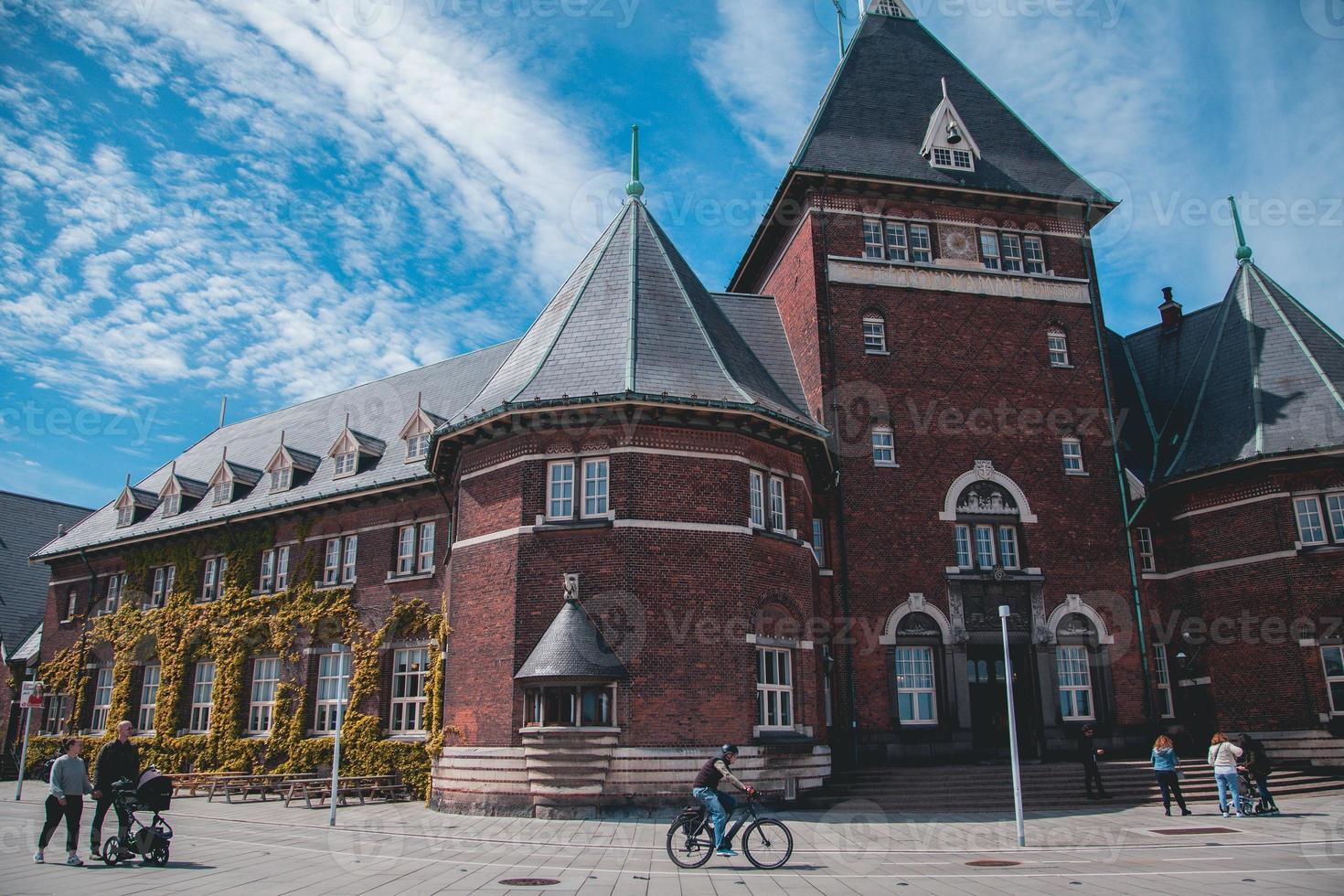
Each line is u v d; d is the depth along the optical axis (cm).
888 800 2361
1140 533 3222
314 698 3244
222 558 3709
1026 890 1305
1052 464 3125
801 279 3262
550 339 2644
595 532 2308
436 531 3100
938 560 2953
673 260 2914
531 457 2402
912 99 3603
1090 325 3312
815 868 1495
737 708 2258
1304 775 2667
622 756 2156
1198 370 3425
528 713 2231
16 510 5034
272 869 1479
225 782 2944
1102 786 2436
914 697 2852
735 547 2358
